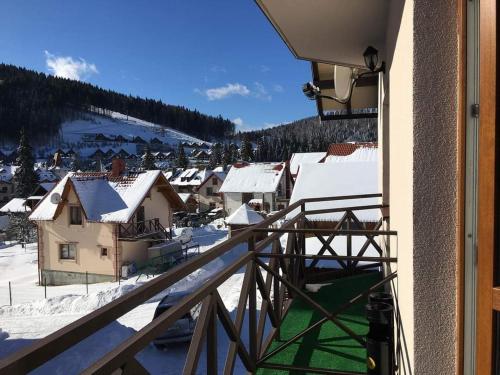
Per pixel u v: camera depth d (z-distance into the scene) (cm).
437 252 157
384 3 320
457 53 152
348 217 470
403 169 196
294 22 363
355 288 466
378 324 220
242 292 249
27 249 2981
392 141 286
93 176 2197
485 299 122
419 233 158
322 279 466
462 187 140
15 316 1234
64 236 2070
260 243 286
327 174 1034
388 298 232
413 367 162
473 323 140
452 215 155
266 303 303
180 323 859
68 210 2070
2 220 3925
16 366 90
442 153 155
